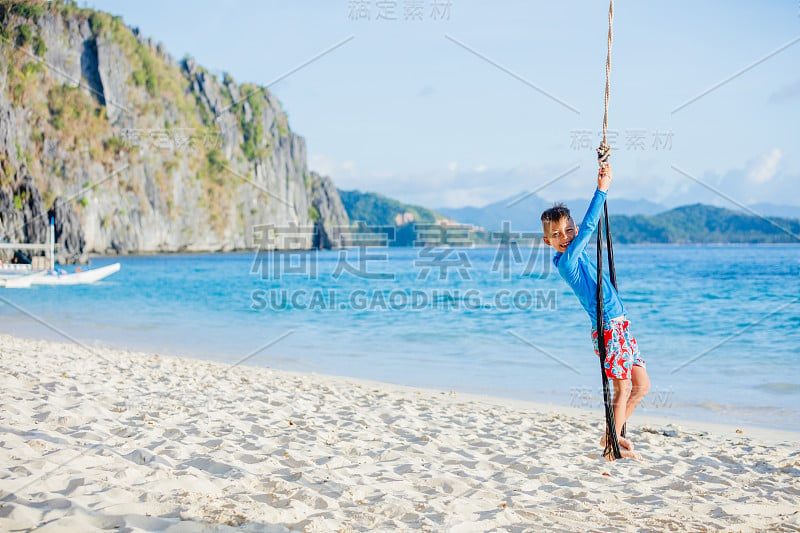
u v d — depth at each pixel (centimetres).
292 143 15075
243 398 725
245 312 2112
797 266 3900
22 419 494
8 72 9031
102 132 10069
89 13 10344
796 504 405
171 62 12838
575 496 415
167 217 10831
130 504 320
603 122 406
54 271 3697
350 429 590
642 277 3175
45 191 9162
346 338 1500
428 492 406
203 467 420
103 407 593
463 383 983
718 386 948
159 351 1295
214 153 12188
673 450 580
